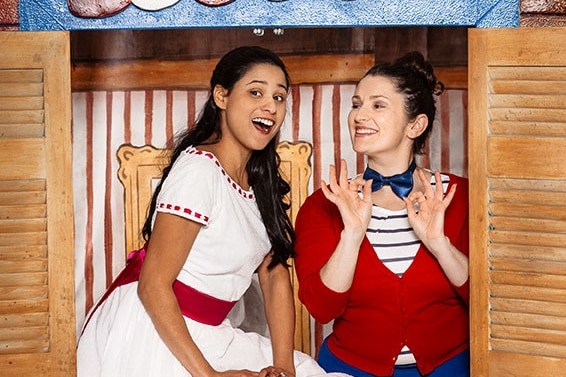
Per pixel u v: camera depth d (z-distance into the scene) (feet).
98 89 12.00
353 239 9.00
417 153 9.96
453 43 12.32
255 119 9.14
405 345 9.42
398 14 9.18
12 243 8.78
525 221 8.76
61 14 9.01
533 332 8.79
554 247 8.69
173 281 8.76
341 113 12.17
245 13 9.13
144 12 9.07
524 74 8.72
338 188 9.04
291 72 12.12
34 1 8.97
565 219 8.64
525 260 8.79
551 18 9.19
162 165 12.03
